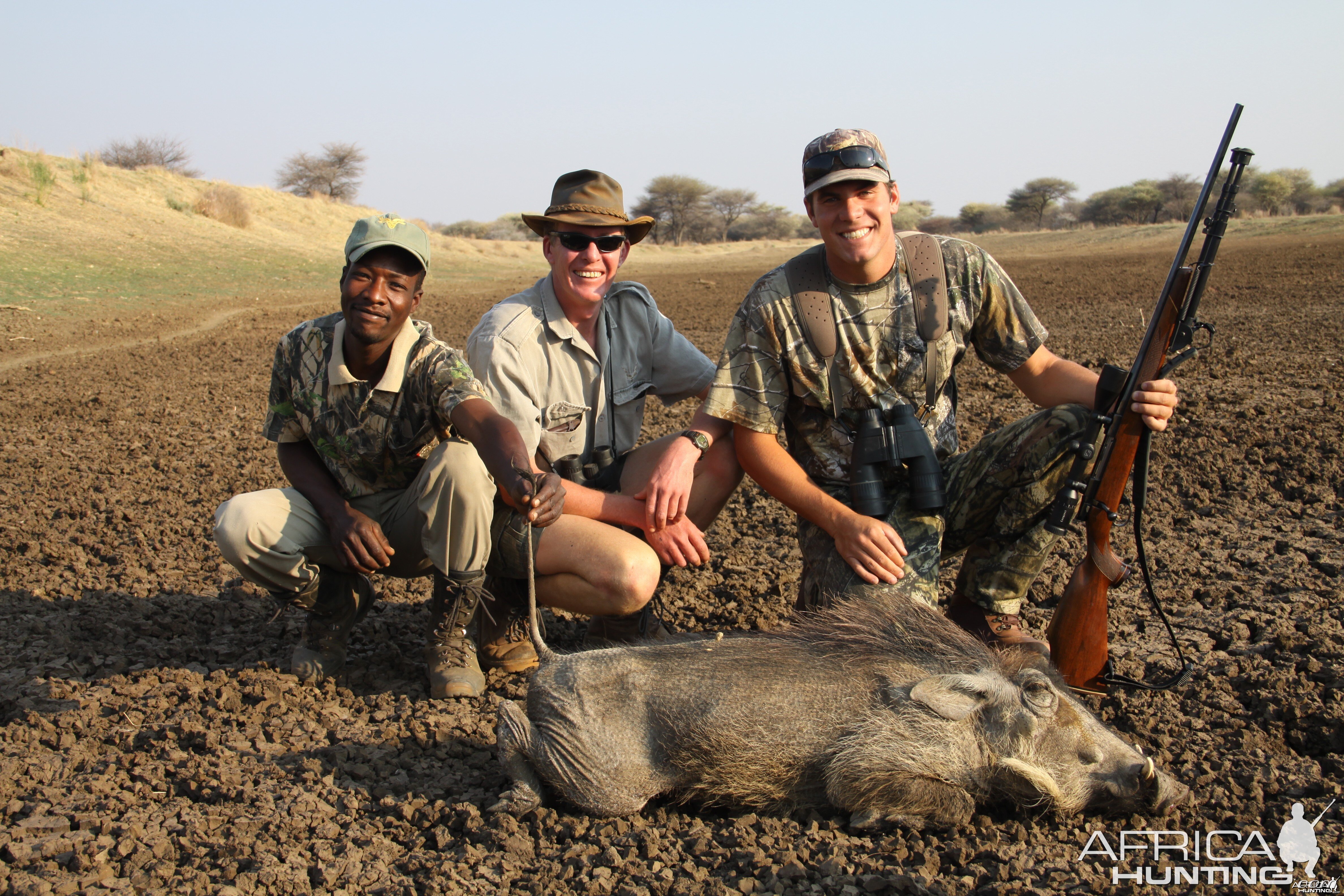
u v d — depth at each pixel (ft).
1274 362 37.45
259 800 11.18
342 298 13.10
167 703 13.62
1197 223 12.52
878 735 10.44
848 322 13.48
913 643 11.35
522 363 14.58
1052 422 13.34
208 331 60.90
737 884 9.70
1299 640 14.57
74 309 65.62
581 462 15.33
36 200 99.35
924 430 13.78
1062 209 277.03
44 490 25.45
